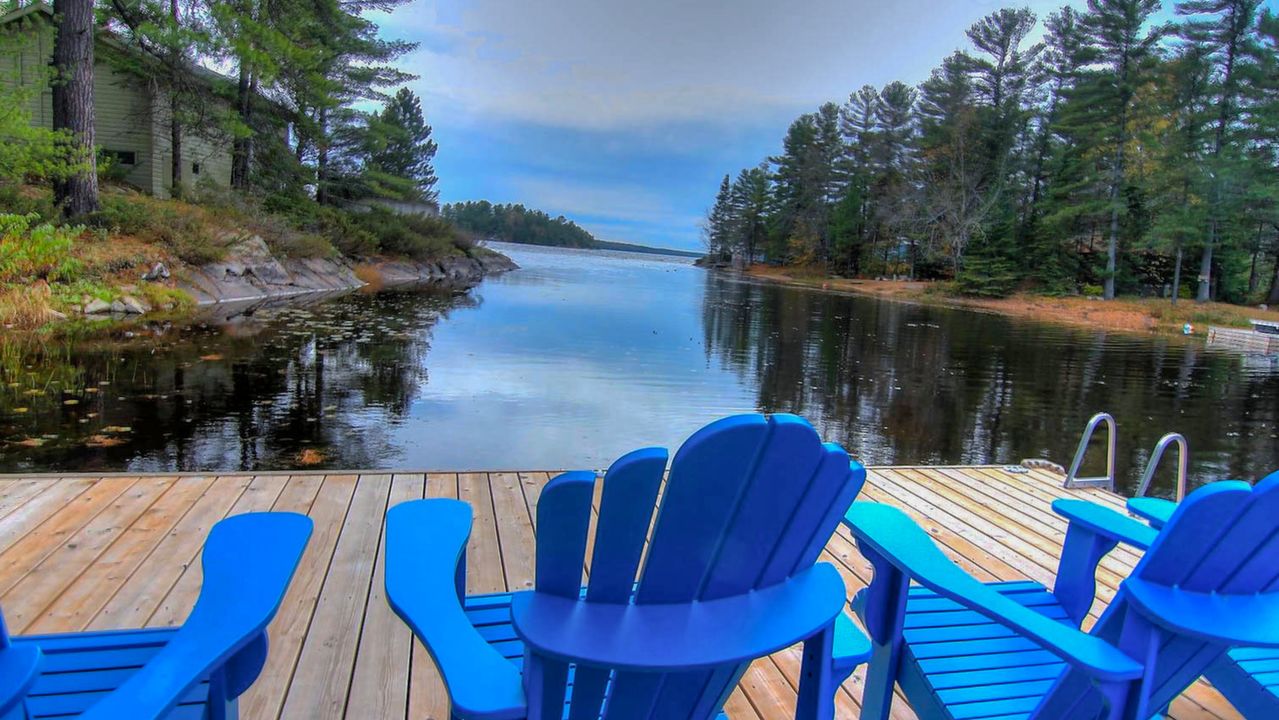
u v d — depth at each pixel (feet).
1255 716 4.24
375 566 6.88
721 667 2.75
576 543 2.60
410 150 100.17
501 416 16.66
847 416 19.75
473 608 4.06
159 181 52.85
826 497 2.83
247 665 3.06
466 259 84.38
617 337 32.55
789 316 50.44
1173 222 71.10
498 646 3.67
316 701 4.80
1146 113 75.92
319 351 24.03
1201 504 3.09
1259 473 16.85
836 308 61.82
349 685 4.99
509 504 8.71
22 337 23.16
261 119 53.98
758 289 85.87
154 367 19.90
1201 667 3.43
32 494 8.32
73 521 7.60
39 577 6.32
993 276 85.66
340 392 18.20
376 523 7.91
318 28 56.18
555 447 14.35
